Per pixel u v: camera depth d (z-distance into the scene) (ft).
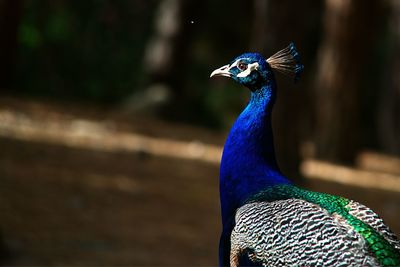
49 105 68.80
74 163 46.06
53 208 36.60
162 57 90.68
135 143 57.21
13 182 39.01
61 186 40.32
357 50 68.74
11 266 28.86
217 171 52.13
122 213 38.01
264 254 16.99
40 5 90.79
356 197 50.60
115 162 48.88
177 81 90.99
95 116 68.03
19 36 82.48
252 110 19.80
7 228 32.73
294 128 49.52
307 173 57.93
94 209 37.76
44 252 30.76
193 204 42.22
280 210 17.44
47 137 52.42
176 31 90.43
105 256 31.32
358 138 70.23
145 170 48.49
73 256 30.81
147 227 36.65
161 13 93.56
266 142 19.61
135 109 85.05
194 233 37.06
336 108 69.51
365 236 16.31
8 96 69.41
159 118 84.84
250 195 18.92
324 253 16.19
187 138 66.44
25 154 45.52
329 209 17.28
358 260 15.89
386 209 47.78
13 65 76.23
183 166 51.98
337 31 69.31
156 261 31.73
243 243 17.57
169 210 40.29
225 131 91.86
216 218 40.40
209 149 61.87
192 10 90.94
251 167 19.35
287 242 16.71
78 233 33.83
